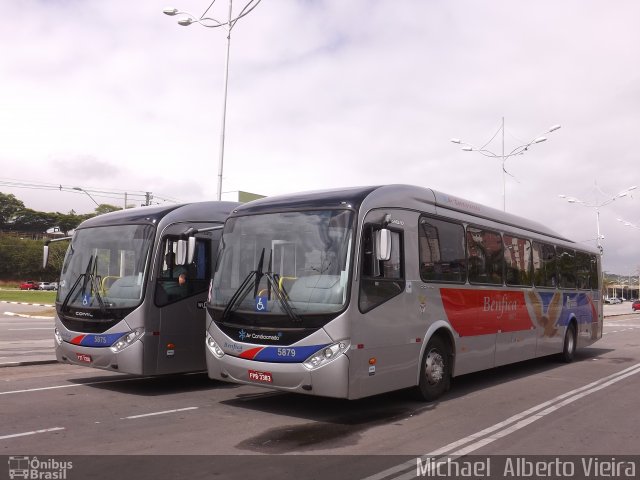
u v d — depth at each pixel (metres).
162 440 6.59
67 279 10.26
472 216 10.66
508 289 11.66
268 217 8.23
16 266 98.12
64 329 9.95
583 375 12.50
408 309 8.44
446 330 9.41
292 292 7.61
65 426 7.18
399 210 8.54
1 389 9.69
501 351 11.23
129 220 10.01
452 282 9.65
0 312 34.88
